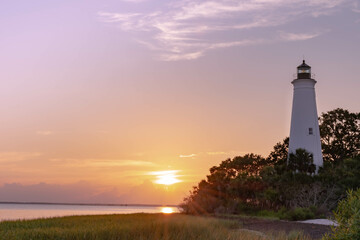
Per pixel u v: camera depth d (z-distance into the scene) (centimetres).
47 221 2498
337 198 3819
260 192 4156
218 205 4097
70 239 1603
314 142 5122
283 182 4097
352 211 1035
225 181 4425
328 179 4009
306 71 5316
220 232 1969
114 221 2450
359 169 4575
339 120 6481
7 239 1593
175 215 3506
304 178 4041
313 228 2616
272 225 2822
